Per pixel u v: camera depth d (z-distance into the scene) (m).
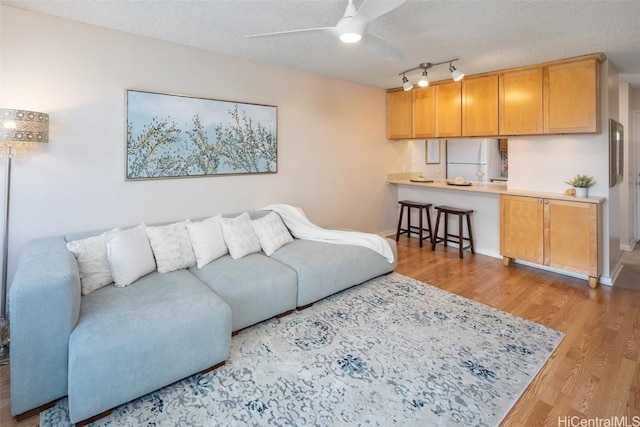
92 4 2.43
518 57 3.62
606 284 3.62
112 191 2.98
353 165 5.00
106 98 2.89
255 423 1.78
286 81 4.09
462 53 3.48
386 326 2.74
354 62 3.85
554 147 4.02
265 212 3.88
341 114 4.76
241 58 3.67
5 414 1.85
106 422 1.80
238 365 2.26
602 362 2.26
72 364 1.74
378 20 2.67
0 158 2.48
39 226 2.68
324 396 1.97
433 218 5.41
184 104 3.31
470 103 4.46
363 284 3.64
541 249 3.89
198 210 3.50
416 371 2.18
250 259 3.12
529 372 2.17
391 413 1.84
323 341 2.53
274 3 2.39
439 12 2.52
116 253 2.45
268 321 2.83
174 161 3.29
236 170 3.73
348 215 5.01
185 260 2.89
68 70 2.71
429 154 6.27
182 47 3.26
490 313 2.96
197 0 2.36
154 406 1.91
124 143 3.01
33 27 2.56
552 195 3.81
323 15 2.59
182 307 2.15
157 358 1.97
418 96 5.03
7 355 2.26
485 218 4.72
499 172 6.47
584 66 3.52
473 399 1.94
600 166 3.69
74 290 1.90
